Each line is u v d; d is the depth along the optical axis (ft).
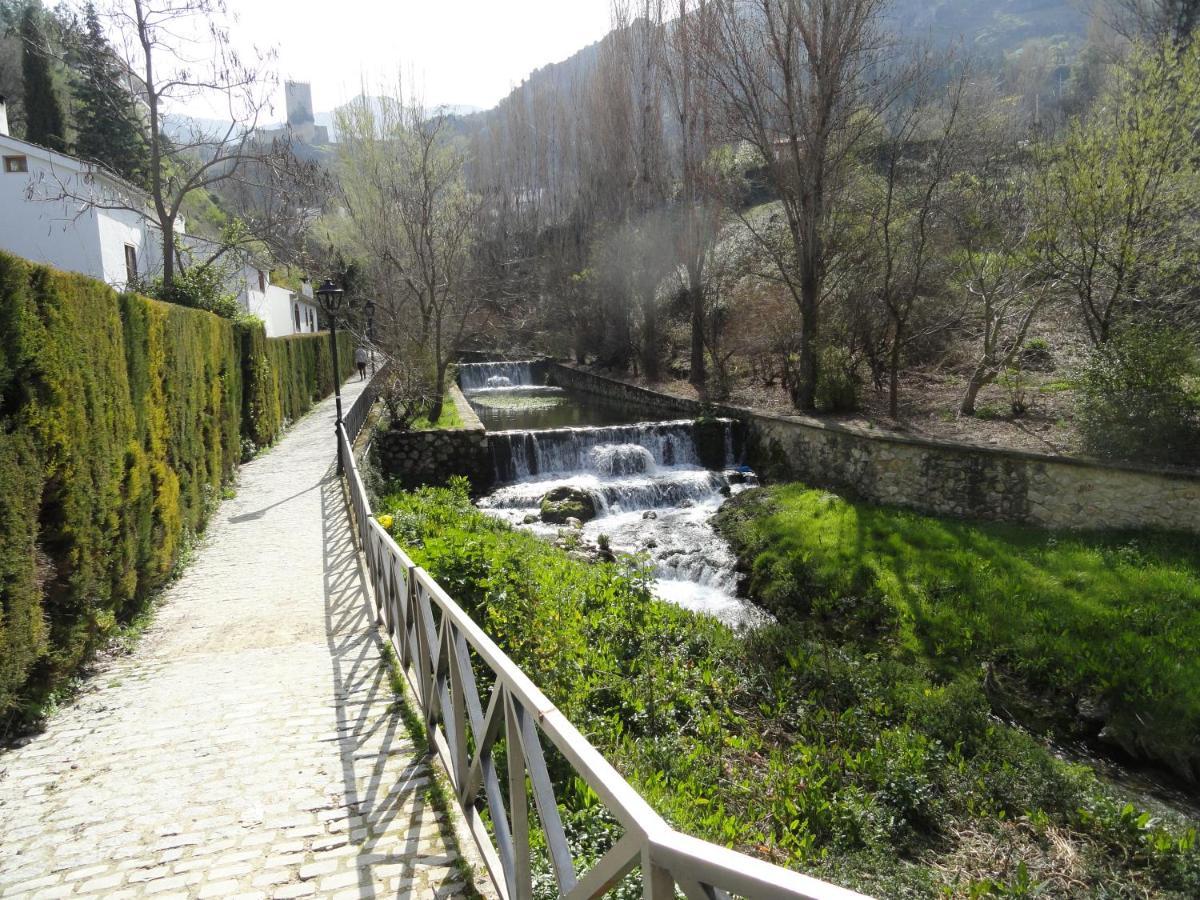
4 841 11.28
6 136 54.39
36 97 98.78
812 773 18.79
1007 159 60.70
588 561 38.22
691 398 73.97
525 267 132.67
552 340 129.39
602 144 107.14
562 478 57.47
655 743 18.39
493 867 9.27
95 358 20.49
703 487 53.78
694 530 46.01
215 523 36.50
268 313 105.60
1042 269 46.70
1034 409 49.37
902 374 63.57
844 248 59.36
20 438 16.15
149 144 67.10
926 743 20.89
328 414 79.41
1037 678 25.84
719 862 3.89
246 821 11.50
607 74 100.42
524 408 91.40
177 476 29.25
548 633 19.98
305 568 29.17
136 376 24.22
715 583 38.32
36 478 16.69
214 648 20.89
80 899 9.73
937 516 41.91
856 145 57.00
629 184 95.86
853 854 16.26
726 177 80.48
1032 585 30.68
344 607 24.25
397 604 17.74
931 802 18.58
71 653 17.75
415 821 11.28
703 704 22.00
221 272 67.05
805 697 23.47
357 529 31.65
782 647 26.48
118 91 63.16
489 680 17.57
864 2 52.13
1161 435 35.60
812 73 53.93
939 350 63.62
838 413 56.49
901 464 44.01
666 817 14.56
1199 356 40.88
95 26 60.44
